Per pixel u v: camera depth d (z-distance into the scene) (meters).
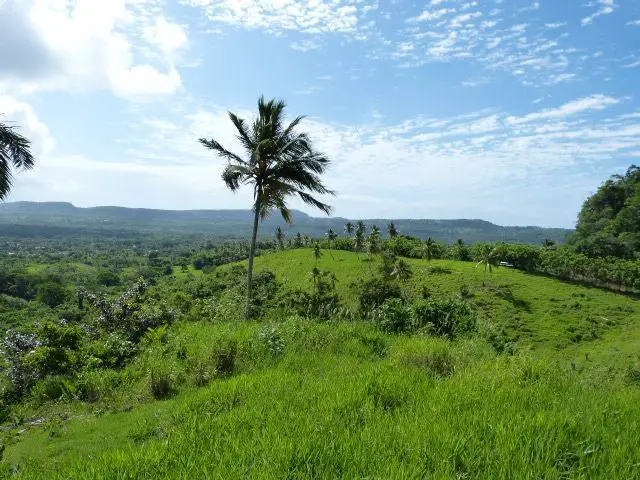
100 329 14.90
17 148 16.98
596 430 3.89
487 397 4.92
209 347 9.44
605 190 111.00
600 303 64.62
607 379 6.96
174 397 8.20
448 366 7.28
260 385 6.34
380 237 96.12
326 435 3.90
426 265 82.50
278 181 21.80
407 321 11.89
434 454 3.38
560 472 3.19
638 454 3.40
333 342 9.96
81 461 3.99
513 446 3.46
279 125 21.97
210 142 21.97
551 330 54.94
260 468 3.22
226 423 4.47
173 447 3.84
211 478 3.13
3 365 12.16
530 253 81.88
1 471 5.22
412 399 5.18
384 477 3.01
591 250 92.56
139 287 17.53
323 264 79.31
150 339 13.23
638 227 95.88
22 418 8.31
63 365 11.60
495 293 67.25
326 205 23.36
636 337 51.44
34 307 57.53
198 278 72.06
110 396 9.16
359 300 32.59
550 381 5.85
